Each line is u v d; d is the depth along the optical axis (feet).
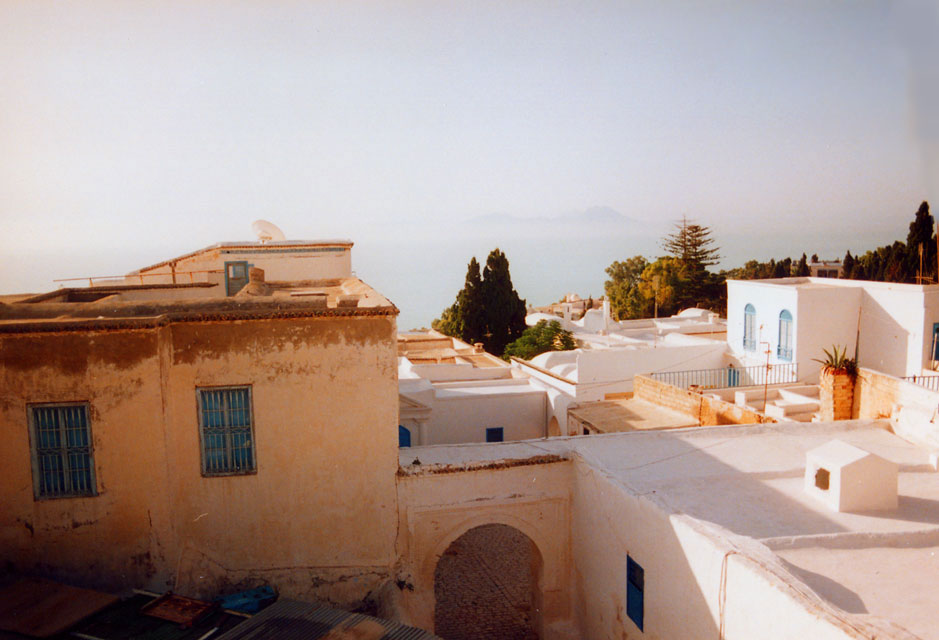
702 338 106.22
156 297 59.57
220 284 72.79
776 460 42.01
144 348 35.40
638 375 71.56
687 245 239.30
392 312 38.83
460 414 73.20
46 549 35.60
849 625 21.08
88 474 35.68
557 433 73.92
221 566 38.55
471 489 41.39
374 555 40.16
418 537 41.01
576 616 43.11
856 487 34.83
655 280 205.67
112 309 38.75
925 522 33.58
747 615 25.68
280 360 38.11
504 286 143.84
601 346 113.80
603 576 38.81
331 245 75.31
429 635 30.27
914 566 28.22
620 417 63.41
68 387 34.94
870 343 81.05
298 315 37.99
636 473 39.81
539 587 44.73
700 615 28.91
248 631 30.58
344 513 39.60
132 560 35.99
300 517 39.14
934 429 43.83
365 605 40.14
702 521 30.73
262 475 38.50
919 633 23.52
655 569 32.78
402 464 41.29
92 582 35.91
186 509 37.91
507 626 47.57
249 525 38.68
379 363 39.11
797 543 29.63
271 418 38.32
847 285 85.87
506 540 61.93
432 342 108.47
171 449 36.81
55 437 35.29
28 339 34.50
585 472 41.22
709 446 44.52
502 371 86.58
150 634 31.68
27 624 31.42
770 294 85.10
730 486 38.24
